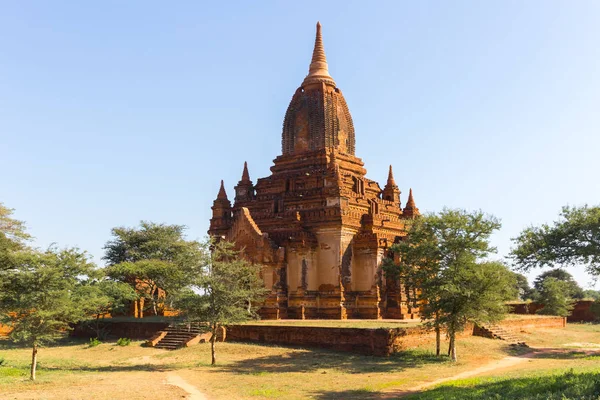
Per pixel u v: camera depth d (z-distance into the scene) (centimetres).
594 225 3080
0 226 4350
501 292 3559
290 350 3822
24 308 2923
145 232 6122
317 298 4909
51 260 2992
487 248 3569
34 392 2489
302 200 5272
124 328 5153
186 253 5269
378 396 2478
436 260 3612
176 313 6562
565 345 4559
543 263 3225
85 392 2486
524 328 5253
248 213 5212
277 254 4919
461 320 3491
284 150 5841
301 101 5762
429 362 3438
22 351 4484
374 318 4850
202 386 2730
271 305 4853
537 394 1845
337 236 4925
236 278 3697
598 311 6331
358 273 5044
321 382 2841
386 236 5191
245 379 2933
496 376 2734
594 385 1800
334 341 3825
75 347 4747
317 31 6084
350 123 5875
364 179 5656
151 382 2831
